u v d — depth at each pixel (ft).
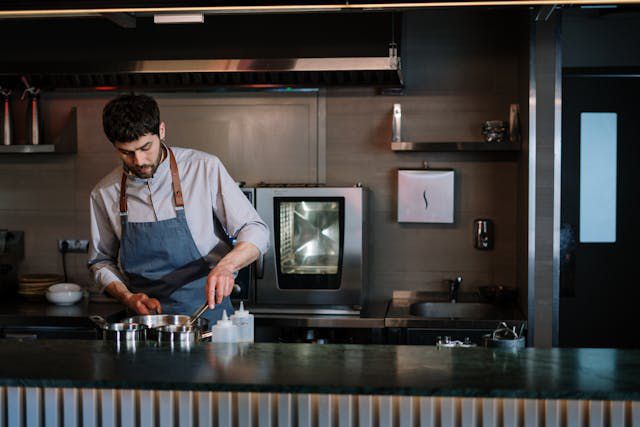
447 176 14.85
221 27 13.57
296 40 13.39
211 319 9.83
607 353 6.77
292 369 6.13
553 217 12.89
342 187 13.38
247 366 6.23
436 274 15.15
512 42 14.84
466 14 14.96
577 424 5.69
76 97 15.60
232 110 15.34
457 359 6.51
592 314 15.94
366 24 13.34
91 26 13.98
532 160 12.93
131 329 7.36
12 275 15.52
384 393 5.62
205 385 5.71
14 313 13.28
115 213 9.96
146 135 8.69
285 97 15.24
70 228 15.76
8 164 15.80
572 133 15.83
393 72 13.80
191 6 8.00
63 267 15.76
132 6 7.98
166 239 9.80
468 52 14.96
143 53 13.80
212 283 8.25
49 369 6.14
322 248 13.48
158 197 9.76
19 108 15.74
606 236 15.89
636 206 15.80
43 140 15.56
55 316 12.98
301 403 5.82
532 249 12.94
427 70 15.03
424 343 12.76
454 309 14.38
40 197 15.79
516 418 5.73
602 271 15.90
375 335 12.95
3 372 6.05
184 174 9.79
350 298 13.43
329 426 5.85
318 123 15.20
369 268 15.25
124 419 5.95
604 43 15.52
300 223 13.50
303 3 7.97
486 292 14.32
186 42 13.73
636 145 15.74
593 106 15.76
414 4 7.95
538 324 12.93
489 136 14.39
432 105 15.05
